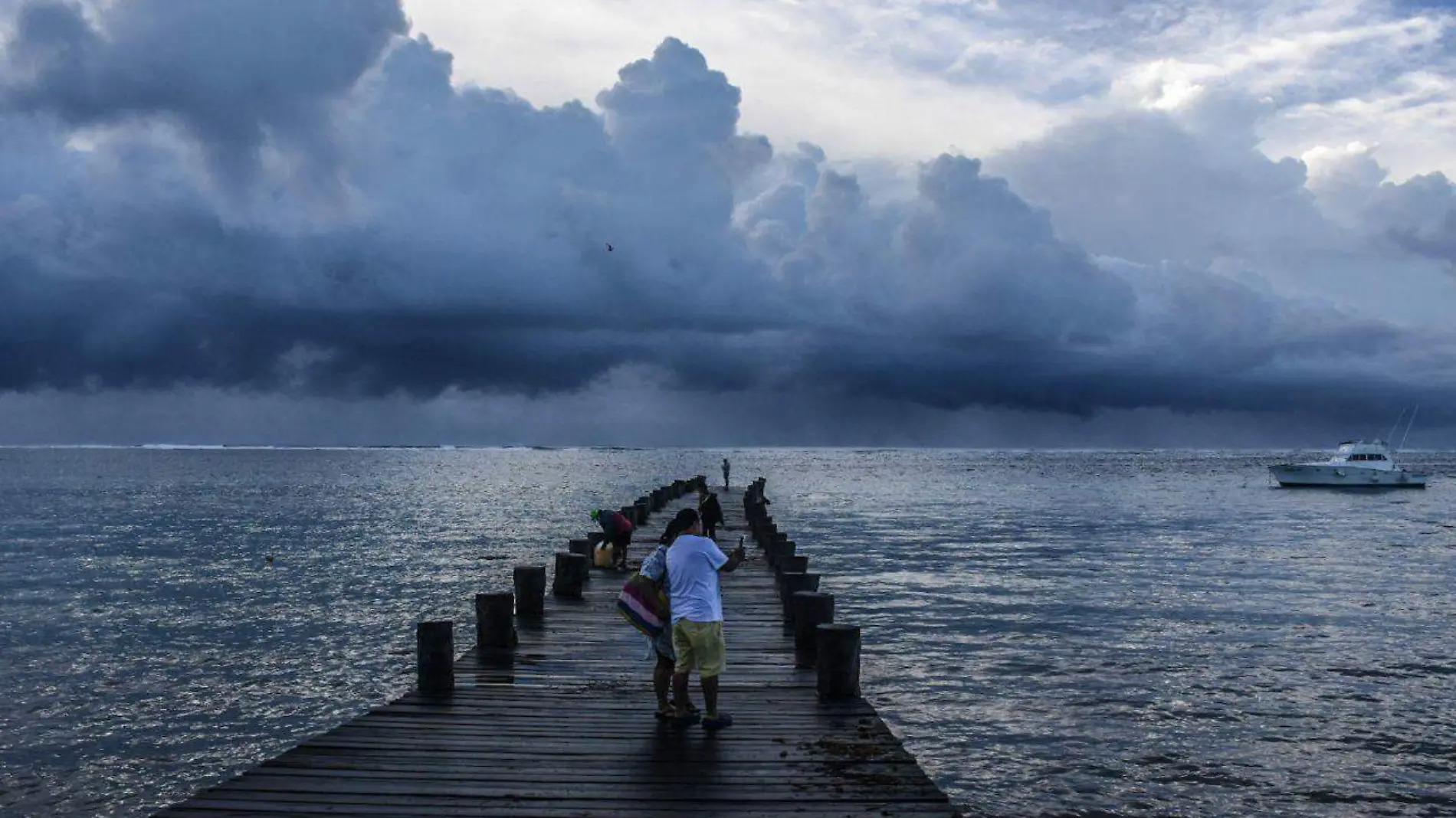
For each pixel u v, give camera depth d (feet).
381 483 365.40
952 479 403.75
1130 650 63.36
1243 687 54.03
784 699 33.24
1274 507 224.33
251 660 61.62
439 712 31.24
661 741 28.19
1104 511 207.82
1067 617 75.82
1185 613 77.61
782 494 278.05
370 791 23.91
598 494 284.61
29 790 39.50
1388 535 150.61
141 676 57.67
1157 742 44.75
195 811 22.45
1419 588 92.02
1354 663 60.08
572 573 55.31
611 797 23.81
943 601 83.35
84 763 42.63
